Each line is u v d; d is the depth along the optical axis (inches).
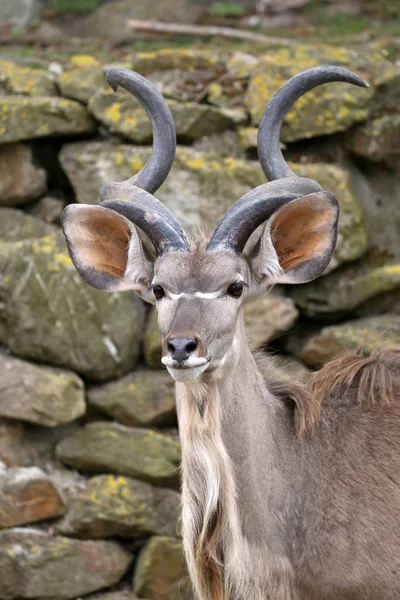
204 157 397.4
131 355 393.1
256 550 259.6
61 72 436.1
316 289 401.7
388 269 395.2
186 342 232.7
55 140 413.7
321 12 539.2
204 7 544.4
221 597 259.8
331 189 398.0
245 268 255.9
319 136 409.7
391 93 417.1
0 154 409.7
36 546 380.2
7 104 402.3
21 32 521.7
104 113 406.9
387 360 288.2
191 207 396.5
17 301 387.2
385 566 263.0
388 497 266.4
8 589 379.9
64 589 380.8
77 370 390.9
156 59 423.2
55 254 390.6
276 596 261.9
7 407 385.7
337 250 397.1
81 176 405.1
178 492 386.6
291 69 415.5
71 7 543.8
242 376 257.9
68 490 386.6
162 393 389.4
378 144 410.3
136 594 386.0
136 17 533.0
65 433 394.6
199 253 249.9
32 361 391.2
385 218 416.5
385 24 518.0
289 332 403.2
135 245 263.6
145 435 386.0
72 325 387.2
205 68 422.0
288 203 253.4
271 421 268.8
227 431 255.4
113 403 390.3
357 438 273.6
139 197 262.1
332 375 284.7
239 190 394.6
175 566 383.6
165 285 248.4
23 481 380.5
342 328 398.6
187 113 405.1
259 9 540.7
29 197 411.2
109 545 385.7
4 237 405.4
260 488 261.4
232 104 413.7
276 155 274.5
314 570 265.6
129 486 384.2
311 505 267.3
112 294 388.2
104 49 492.1
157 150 274.2
